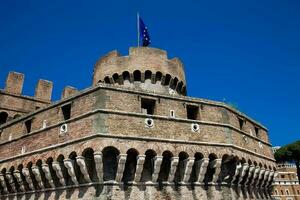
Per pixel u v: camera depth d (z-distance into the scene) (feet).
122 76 144.87
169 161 104.06
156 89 145.07
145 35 168.96
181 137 105.29
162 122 104.37
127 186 95.25
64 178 100.89
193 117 117.50
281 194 388.16
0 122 166.20
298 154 265.95
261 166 134.92
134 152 97.30
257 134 148.87
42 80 186.39
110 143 92.38
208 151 107.76
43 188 107.86
